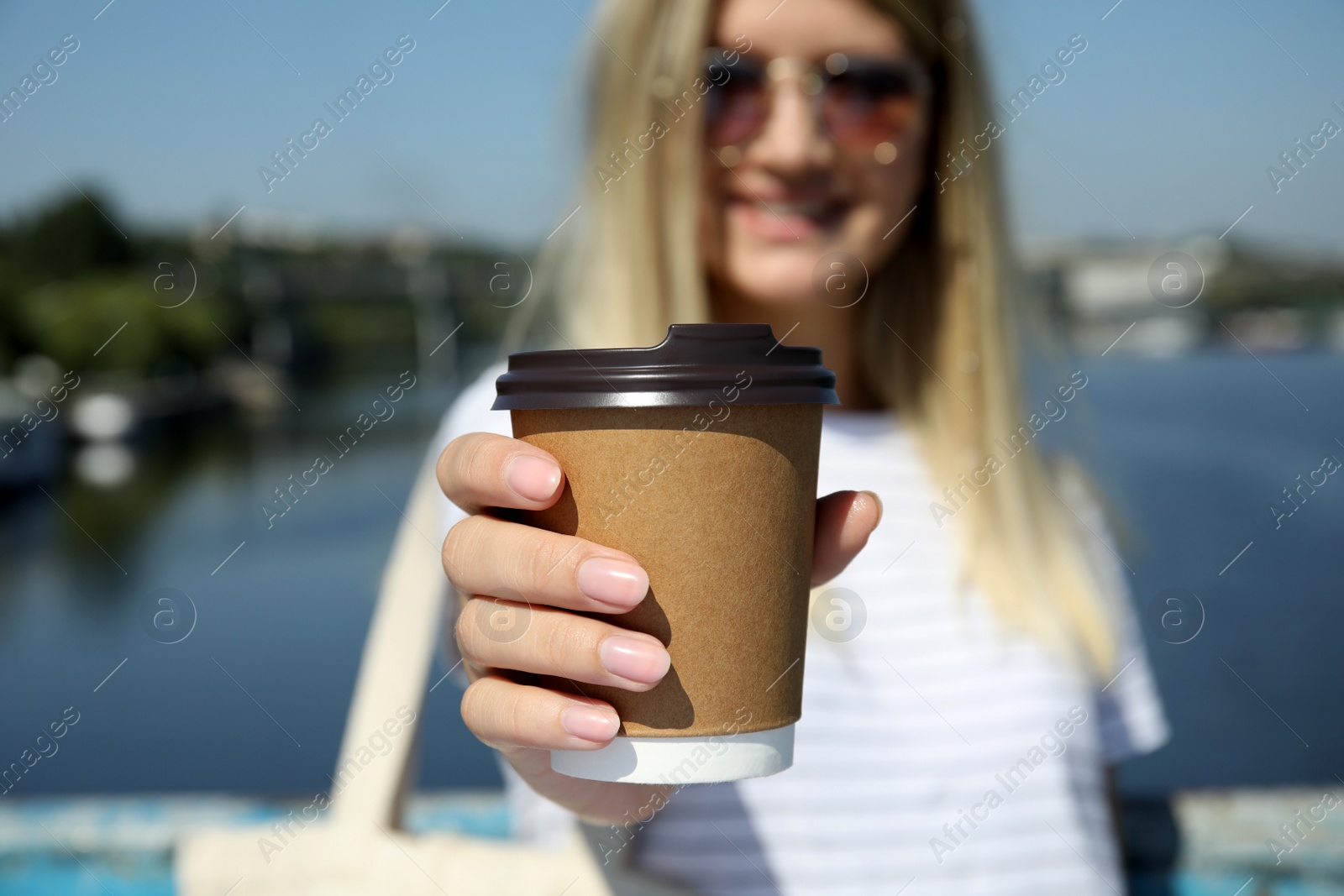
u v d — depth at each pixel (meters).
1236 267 36.34
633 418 0.97
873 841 1.76
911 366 2.19
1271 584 14.19
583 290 2.13
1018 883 1.78
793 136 1.94
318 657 11.71
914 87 2.03
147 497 24.52
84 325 35.03
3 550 19.48
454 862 1.42
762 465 1.00
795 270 2.01
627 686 0.95
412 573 1.46
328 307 39.50
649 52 1.99
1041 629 1.94
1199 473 21.53
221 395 38.00
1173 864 1.94
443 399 37.12
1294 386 33.66
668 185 2.01
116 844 1.80
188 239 26.09
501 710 1.00
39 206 35.88
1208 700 10.25
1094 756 1.94
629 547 0.99
